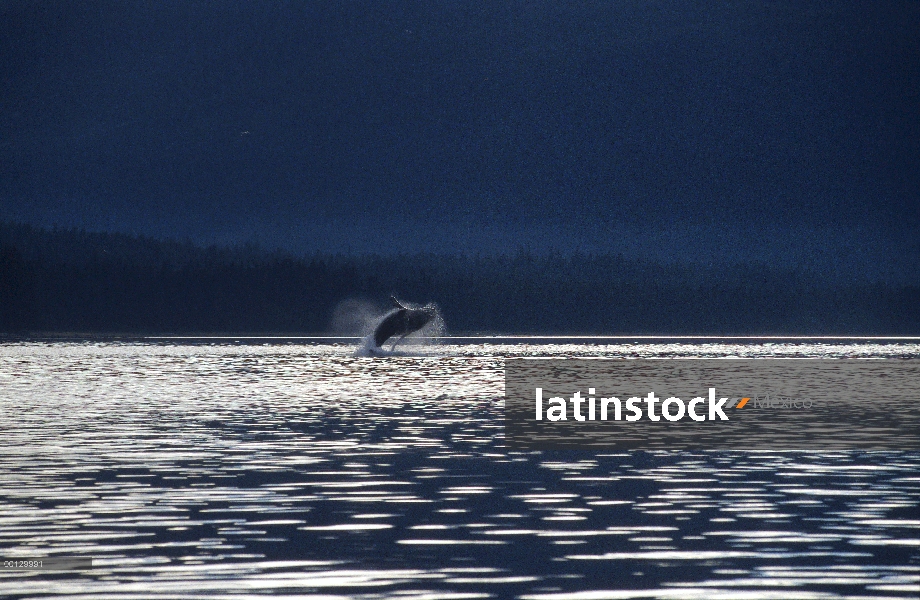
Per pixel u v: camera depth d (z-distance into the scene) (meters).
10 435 107.88
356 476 81.81
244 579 51.72
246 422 121.50
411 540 59.97
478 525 63.91
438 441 104.31
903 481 80.12
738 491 75.69
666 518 66.06
